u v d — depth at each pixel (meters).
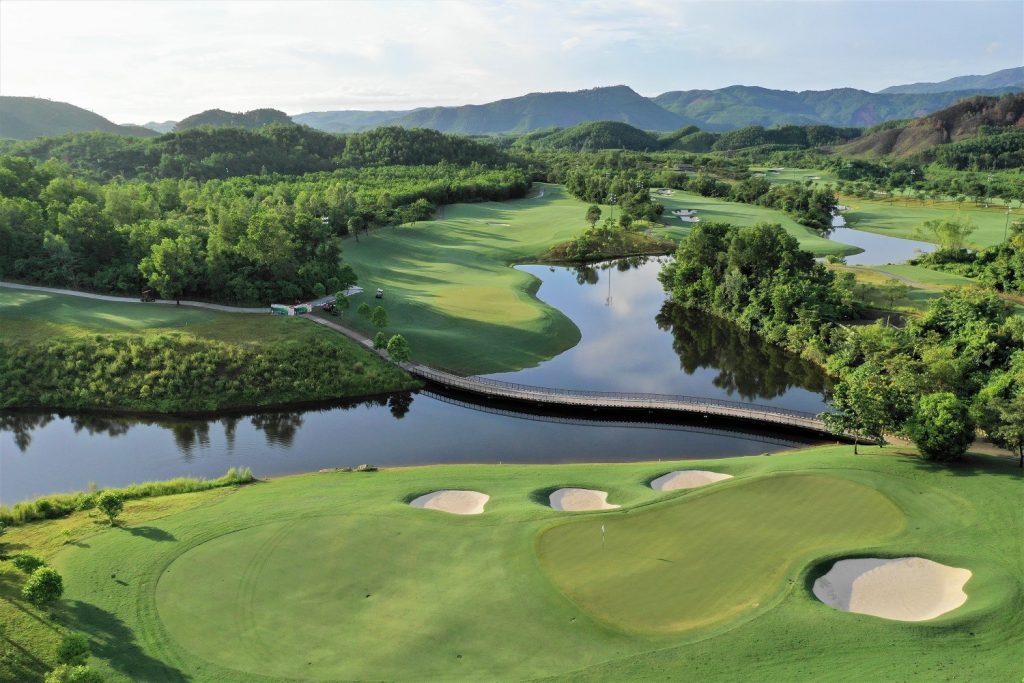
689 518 49.09
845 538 45.78
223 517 51.06
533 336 105.31
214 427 76.69
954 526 46.66
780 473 55.41
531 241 183.00
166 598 41.25
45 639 37.34
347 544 46.75
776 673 33.78
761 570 42.47
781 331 107.69
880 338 89.62
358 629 38.16
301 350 88.00
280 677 34.59
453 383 84.81
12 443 72.12
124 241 110.38
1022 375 63.91
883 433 66.25
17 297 97.00
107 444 72.06
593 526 48.19
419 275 137.50
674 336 113.12
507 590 41.19
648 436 74.19
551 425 77.56
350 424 77.81
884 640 35.97
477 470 62.16
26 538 48.88
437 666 35.12
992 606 38.09
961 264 142.12
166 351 84.75
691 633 36.94
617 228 187.75
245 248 103.81
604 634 37.09
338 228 155.25
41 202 127.56
